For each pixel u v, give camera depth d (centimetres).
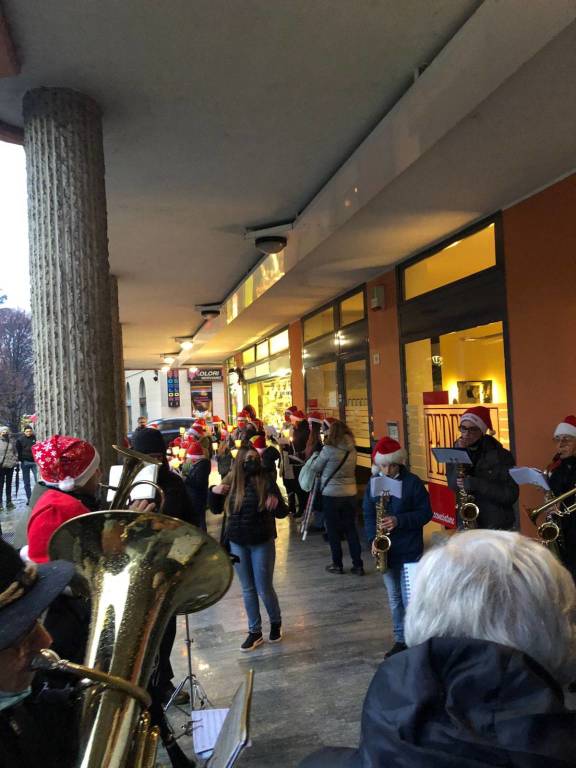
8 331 3105
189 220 632
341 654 385
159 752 292
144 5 297
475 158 421
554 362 484
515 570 89
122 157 475
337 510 560
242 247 746
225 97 391
